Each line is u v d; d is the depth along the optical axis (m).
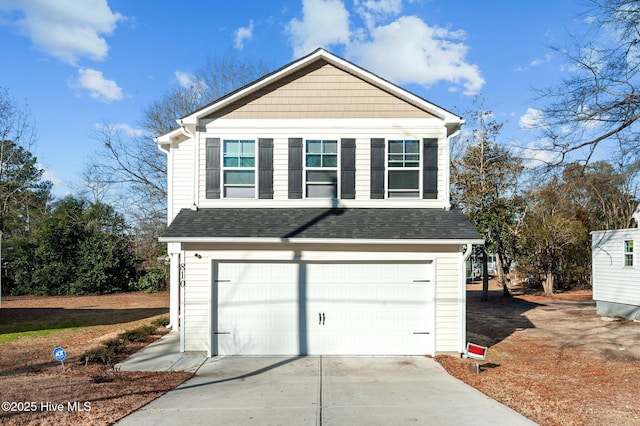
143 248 29.22
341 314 10.02
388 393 7.17
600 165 15.38
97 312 18.20
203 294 9.93
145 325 13.66
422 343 9.98
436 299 9.95
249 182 11.41
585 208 30.03
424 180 11.37
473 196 21.83
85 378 8.02
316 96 11.47
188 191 13.16
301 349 9.96
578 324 14.99
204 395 7.05
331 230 9.99
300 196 11.33
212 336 9.91
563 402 6.64
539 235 25.12
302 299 10.02
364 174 11.41
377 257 9.97
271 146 11.41
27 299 24.08
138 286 28.59
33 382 7.71
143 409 6.34
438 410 6.31
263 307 10.02
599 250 16.77
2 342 11.62
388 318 10.02
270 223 10.38
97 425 5.65
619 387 7.54
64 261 26.83
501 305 21.08
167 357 9.74
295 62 11.30
